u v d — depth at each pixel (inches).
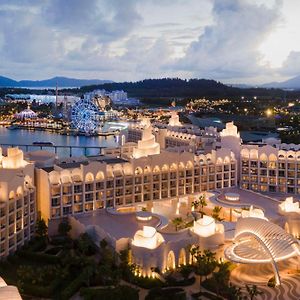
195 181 6633.9
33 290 3946.9
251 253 4426.7
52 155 6771.7
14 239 4778.5
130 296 3848.4
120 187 5905.5
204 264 4180.6
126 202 5989.2
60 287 4089.6
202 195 6555.1
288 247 4377.5
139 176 6063.0
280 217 5561.0
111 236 4729.3
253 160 7253.9
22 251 4753.9
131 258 4466.0
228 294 3971.5
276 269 4261.8
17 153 5625.0
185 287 4185.5
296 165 7042.3
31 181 5388.8
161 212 6053.2
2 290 2407.7
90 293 3878.0
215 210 5915.4
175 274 4424.2
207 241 4697.3
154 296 3956.7
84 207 5600.4
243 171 7337.6
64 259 4392.2
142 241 4426.7
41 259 4658.0
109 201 5826.8
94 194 5664.4
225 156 6924.2
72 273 4315.9
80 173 5600.4
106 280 4151.1
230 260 4377.5
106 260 4340.6
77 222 5275.6
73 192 5506.9
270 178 7199.8
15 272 4402.1
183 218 5787.4
